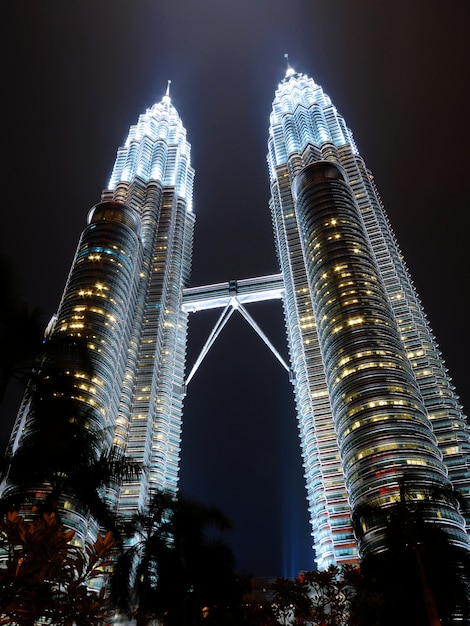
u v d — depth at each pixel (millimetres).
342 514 146000
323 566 139375
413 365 164375
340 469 155000
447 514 107812
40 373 38156
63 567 15570
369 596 46031
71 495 40219
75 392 39344
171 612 47062
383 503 115188
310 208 193750
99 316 163000
